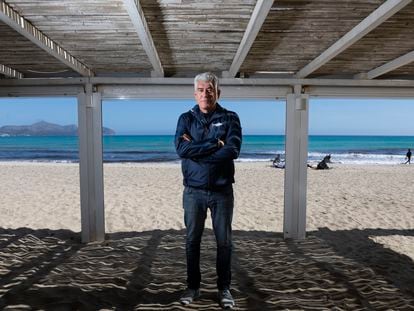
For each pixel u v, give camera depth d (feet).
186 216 8.57
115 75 15.52
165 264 12.60
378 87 15.74
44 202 23.73
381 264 12.61
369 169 51.21
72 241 15.57
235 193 28.22
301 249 14.49
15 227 17.67
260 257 13.43
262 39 10.82
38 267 12.12
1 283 10.59
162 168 50.65
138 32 9.10
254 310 8.92
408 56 12.25
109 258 13.24
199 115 8.28
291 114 15.62
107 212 21.06
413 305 9.34
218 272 8.87
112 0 7.88
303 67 14.51
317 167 50.60
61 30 9.93
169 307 9.05
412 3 8.13
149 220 19.36
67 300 9.38
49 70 14.98
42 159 80.28
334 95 15.81
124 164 63.26
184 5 8.22
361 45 11.43
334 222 19.25
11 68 14.53
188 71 15.42
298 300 9.57
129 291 10.11
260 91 15.58
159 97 15.49
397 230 17.75
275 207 23.07
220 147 7.70
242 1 8.03
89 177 15.47
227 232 8.51
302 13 8.76
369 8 8.42
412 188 32.01
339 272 11.75
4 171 44.88
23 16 8.84
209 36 10.50
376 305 9.32
